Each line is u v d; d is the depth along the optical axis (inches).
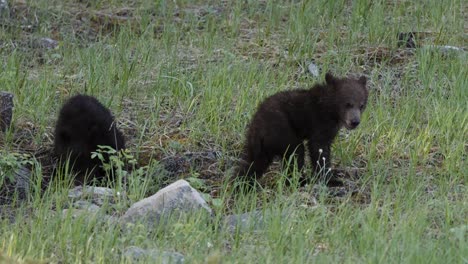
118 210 460.1
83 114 524.1
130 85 619.5
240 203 470.0
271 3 768.9
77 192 485.7
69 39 712.4
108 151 512.4
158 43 703.1
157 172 518.3
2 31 712.4
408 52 685.3
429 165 532.7
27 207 469.1
